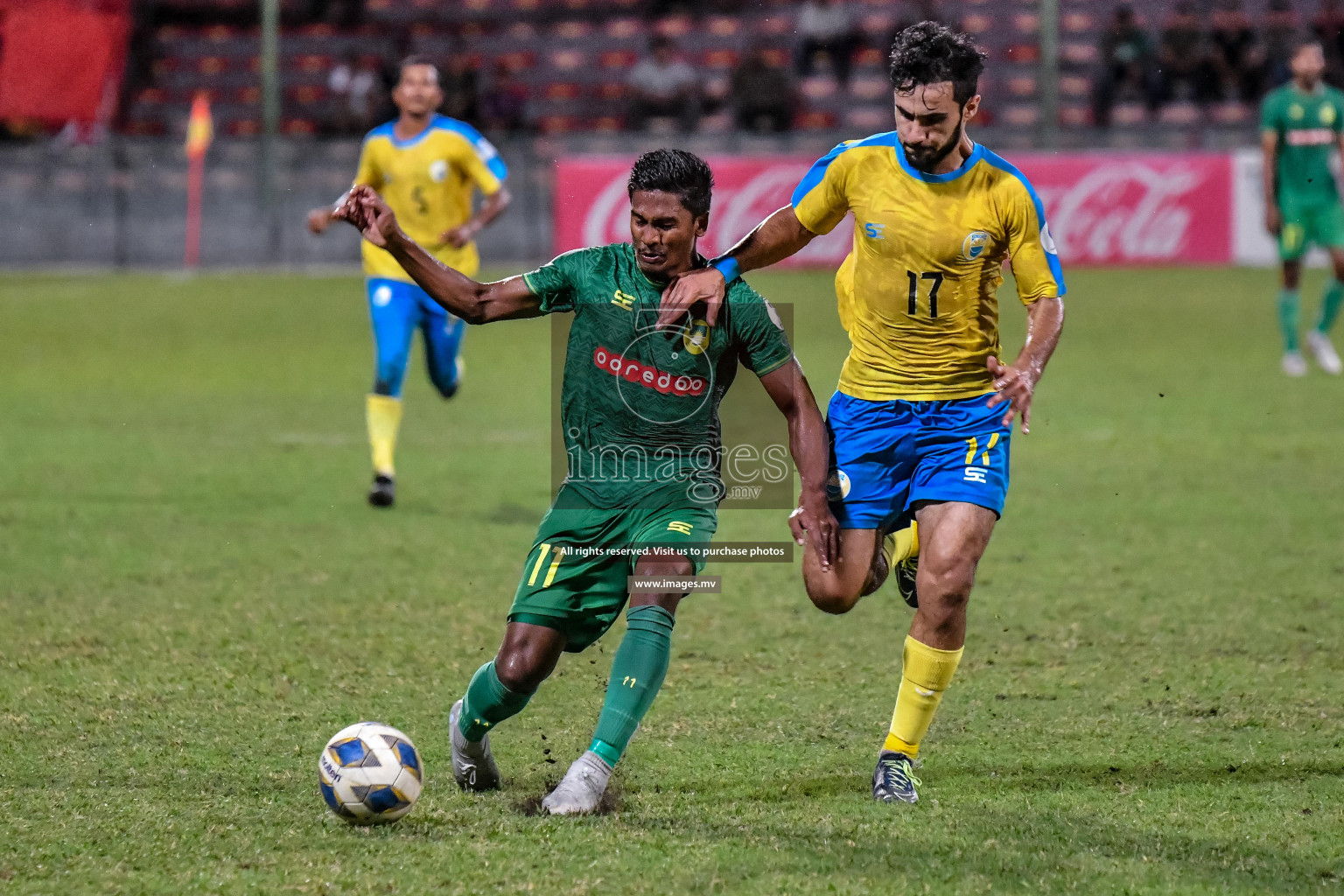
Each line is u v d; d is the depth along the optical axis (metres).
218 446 38.06
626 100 97.31
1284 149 47.66
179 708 18.11
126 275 82.56
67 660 20.16
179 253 85.88
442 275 14.88
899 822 14.23
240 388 47.84
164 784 15.31
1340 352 53.16
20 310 67.62
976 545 15.23
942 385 15.83
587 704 18.48
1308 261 79.12
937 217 15.34
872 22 97.75
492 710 14.59
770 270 76.69
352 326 63.16
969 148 15.33
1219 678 19.47
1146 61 87.75
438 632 21.77
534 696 18.80
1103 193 75.56
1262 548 27.03
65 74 94.62
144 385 48.22
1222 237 76.00
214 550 26.94
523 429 41.28
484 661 20.33
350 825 14.02
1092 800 14.98
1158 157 75.25
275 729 17.30
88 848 13.46
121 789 15.13
